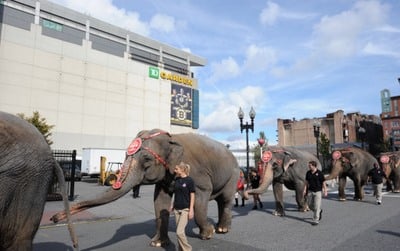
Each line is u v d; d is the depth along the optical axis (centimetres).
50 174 421
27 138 393
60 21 4562
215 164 752
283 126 8769
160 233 698
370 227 920
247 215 1147
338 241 758
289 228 909
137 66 5378
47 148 418
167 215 704
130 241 760
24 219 386
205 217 731
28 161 386
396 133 9344
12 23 4088
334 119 7819
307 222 1002
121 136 5047
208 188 727
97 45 5006
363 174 1570
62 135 4372
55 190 1464
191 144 732
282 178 1148
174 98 5975
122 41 5362
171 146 661
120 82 5112
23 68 4066
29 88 4100
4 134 372
